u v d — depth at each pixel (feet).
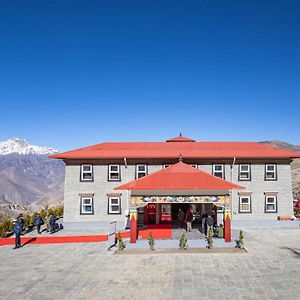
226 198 78.33
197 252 72.23
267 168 110.63
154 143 123.95
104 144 123.54
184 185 78.95
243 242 80.02
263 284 51.57
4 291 50.55
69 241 87.92
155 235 88.58
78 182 109.91
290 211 108.99
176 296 47.42
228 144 122.62
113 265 63.82
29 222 109.40
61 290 50.67
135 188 78.59
